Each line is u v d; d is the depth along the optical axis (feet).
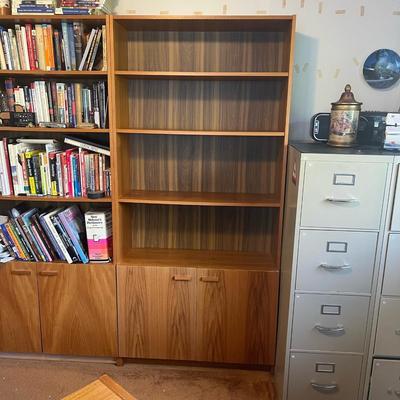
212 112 7.29
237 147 7.43
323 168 5.53
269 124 7.25
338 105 6.07
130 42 7.11
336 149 5.88
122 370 7.30
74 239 6.94
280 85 7.03
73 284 7.03
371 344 6.07
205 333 7.09
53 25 6.58
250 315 6.97
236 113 7.26
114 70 6.33
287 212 6.44
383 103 7.09
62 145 7.37
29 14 6.22
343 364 6.19
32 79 7.24
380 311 5.95
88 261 7.05
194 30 6.93
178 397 6.66
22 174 6.89
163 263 7.06
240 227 7.70
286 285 6.33
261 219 7.63
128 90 7.29
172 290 6.96
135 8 7.06
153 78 7.03
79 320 7.18
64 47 6.48
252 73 6.15
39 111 6.81
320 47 6.97
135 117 7.41
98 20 6.25
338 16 6.86
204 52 7.06
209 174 7.58
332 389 6.27
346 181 5.55
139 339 7.20
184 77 6.67
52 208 7.48
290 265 6.04
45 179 6.91
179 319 7.07
